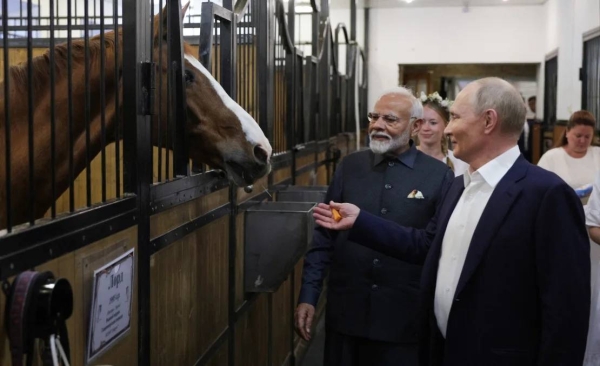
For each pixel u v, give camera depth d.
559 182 1.42
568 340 1.35
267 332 2.94
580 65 6.60
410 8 9.38
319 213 1.93
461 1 8.98
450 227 1.57
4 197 1.48
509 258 1.43
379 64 9.50
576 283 1.37
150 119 1.54
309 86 4.37
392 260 2.08
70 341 1.18
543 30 9.18
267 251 2.43
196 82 1.75
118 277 1.35
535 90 10.76
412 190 2.12
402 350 2.07
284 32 3.42
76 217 1.18
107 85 1.62
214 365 2.17
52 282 1.02
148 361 1.55
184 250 1.83
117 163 1.45
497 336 1.44
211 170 2.11
